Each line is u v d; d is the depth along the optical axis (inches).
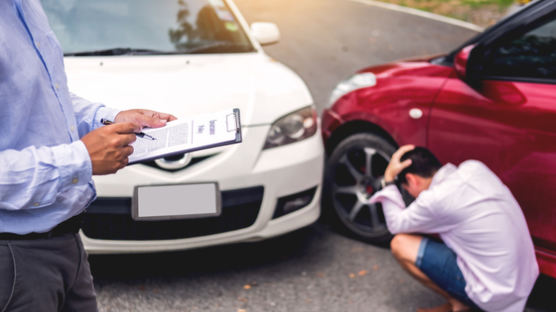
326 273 115.7
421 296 108.8
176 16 134.7
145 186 96.9
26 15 44.9
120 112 58.6
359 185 129.9
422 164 96.0
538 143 97.3
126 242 100.0
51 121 46.4
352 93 131.2
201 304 103.2
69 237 50.3
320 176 114.7
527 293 89.2
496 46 106.0
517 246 87.0
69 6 129.6
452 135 110.9
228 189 100.8
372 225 128.0
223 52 131.2
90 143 45.2
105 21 129.0
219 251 123.9
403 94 119.3
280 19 486.9
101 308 100.5
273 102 110.1
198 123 53.8
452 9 528.1
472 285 90.0
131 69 115.5
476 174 90.4
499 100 103.3
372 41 391.9
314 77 286.2
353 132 134.7
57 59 49.0
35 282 47.1
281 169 105.7
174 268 116.0
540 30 101.3
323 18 491.8
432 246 95.4
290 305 103.8
